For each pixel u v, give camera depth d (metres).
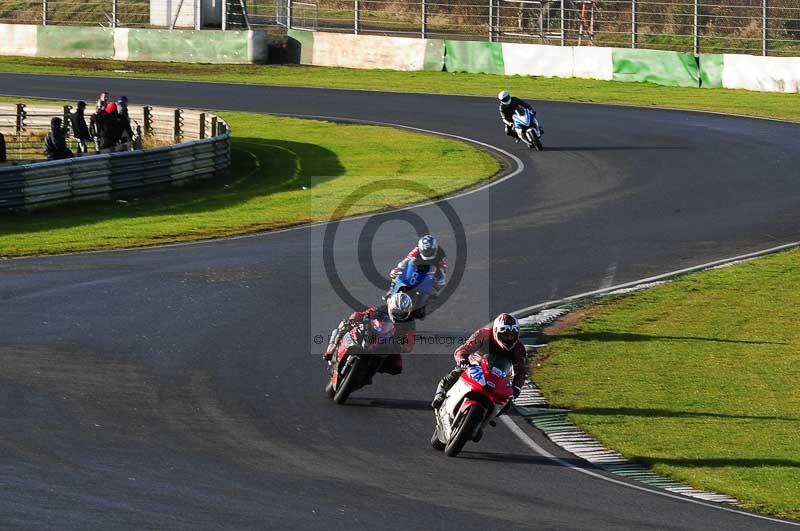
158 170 66.69
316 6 137.00
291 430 26.77
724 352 36.75
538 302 41.91
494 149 78.81
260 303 39.41
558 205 60.25
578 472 25.22
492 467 25.05
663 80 112.38
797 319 40.94
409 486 22.83
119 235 52.41
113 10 135.62
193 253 48.22
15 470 21.89
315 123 91.31
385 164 74.44
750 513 22.84
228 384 30.23
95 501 20.20
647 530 20.64
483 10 143.75
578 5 136.50
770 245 52.44
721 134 82.31
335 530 19.31
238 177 72.19
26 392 28.14
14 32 131.38
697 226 55.84
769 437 28.73
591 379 33.50
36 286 40.72
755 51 127.81
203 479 22.20
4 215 57.47
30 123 87.88
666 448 27.64
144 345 33.47
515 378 26.00
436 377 32.69
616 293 43.62
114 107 75.19
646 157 74.06
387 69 124.94
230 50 127.62
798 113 92.00
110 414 26.81
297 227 55.22
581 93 105.81
